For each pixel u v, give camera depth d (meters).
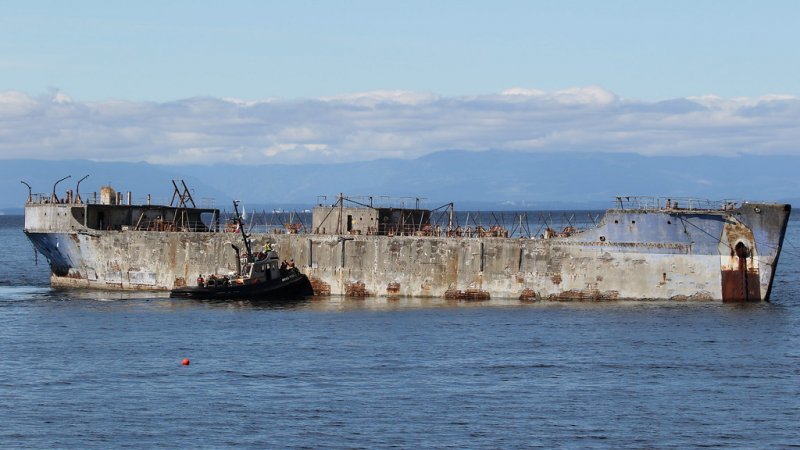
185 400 130.50
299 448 112.94
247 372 144.75
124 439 115.81
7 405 128.50
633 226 196.25
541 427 120.00
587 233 197.75
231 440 115.44
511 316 186.00
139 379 141.12
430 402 129.50
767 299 197.00
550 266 199.12
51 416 123.94
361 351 158.00
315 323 181.88
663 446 114.06
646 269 196.50
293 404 128.62
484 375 142.88
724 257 195.50
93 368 147.75
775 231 194.75
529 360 151.75
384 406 127.81
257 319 186.88
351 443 114.44
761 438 116.69
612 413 125.19
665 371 145.25
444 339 166.62
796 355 155.00
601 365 148.62
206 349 160.38
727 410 126.56
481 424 120.75
